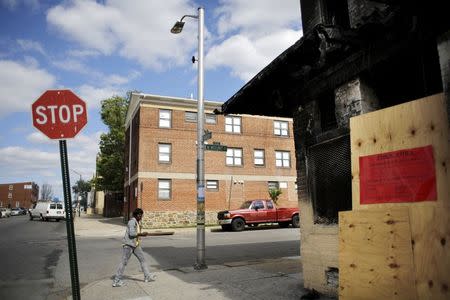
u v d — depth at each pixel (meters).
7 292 7.78
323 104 6.60
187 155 29.52
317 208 6.51
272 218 24.50
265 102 8.04
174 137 29.38
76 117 4.63
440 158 4.03
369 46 5.25
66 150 4.57
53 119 4.61
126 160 36.06
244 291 6.79
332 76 6.07
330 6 7.07
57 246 15.77
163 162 28.81
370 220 4.59
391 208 4.40
